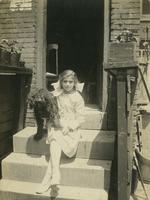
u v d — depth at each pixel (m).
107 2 3.35
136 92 3.36
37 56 3.51
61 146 2.71
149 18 3.45
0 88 3.03
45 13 3.50
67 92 2.90
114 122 3.23
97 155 2.93
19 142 3.08
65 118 2.83
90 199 2.50
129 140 2.64
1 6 3.52
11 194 2.63
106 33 3.37
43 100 2.76
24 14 3.46
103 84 3.43
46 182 2.60
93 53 5.56
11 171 2.85
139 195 3.02
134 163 3.29
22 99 3.42
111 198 2.94
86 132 3.25
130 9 3.27
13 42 3.29
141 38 3.48
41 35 3.49
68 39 5.62
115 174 2.96
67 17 5.48
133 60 2.45
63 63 5.68
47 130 2.81
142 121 3.59
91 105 4.20
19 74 3.32
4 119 3.18
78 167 2.72
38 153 3.04
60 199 2.53
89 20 5.45
